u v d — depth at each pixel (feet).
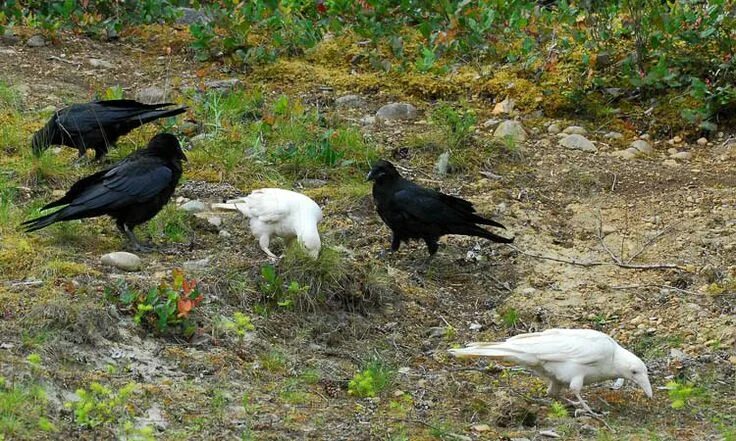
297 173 48.14
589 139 53.72
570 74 57.26
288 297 37.29
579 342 32.55
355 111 54.75
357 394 32.86
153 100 53.52
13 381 29.32
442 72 57.26
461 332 38.52
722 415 32.94
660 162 51.62
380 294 39.09
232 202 40.78
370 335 37.40
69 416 28.71
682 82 56.29
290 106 52.90
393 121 53.78
